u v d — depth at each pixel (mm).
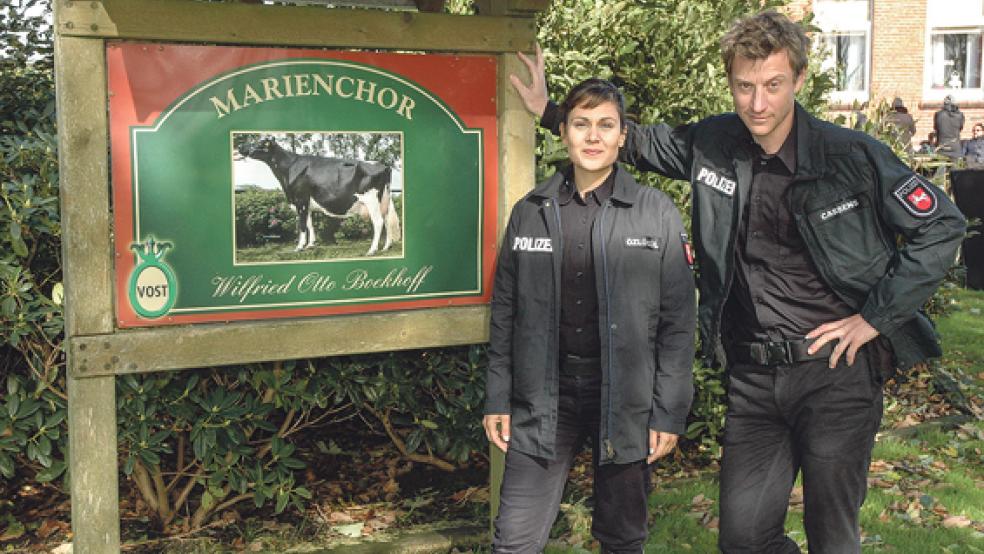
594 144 2508
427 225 3072
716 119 2697
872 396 2436
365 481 4148
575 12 4020
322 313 2967
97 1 2607
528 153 3162
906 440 4781
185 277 2793
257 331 2867
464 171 3105
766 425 2555
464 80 3078
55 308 3197
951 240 2312
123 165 2699
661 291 2566
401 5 3867
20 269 3148
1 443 3199
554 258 2539
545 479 2617
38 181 3234
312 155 2910
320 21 2855
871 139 2408
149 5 2656
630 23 4105
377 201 3002
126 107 2689
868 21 16031
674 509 3848
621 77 4184
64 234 2648
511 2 3066
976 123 15953
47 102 3740
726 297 2523
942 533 3615
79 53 2615
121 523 3637
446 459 4348
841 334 2379
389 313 3045
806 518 2527
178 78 2736
